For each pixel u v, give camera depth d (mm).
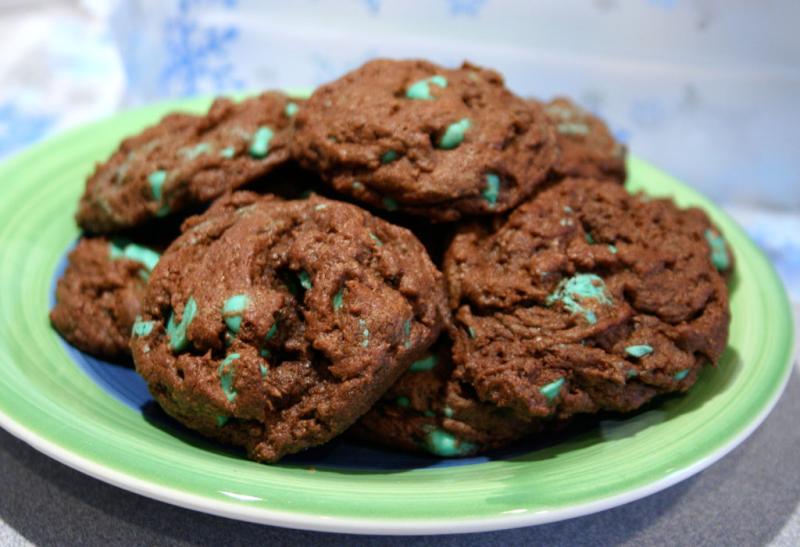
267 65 550
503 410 264
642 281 269
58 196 320
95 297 288
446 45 520
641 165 364
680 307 268
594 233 279
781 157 480
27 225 308
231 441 252
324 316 247
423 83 281
